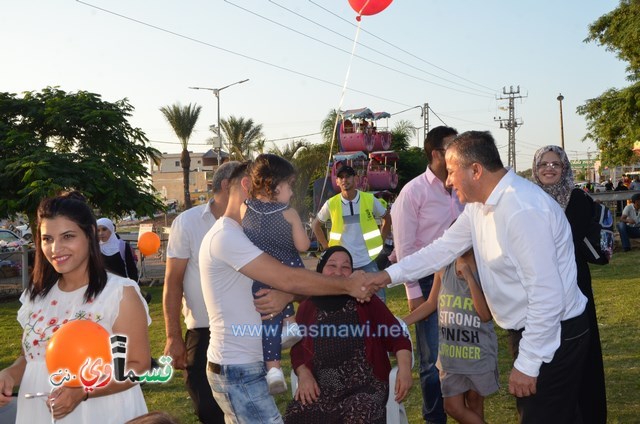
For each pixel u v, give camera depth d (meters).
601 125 29.83
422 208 5.04
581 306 3.41
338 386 3.85
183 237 4.12
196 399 4.15
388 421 4.03
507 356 6.91
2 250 21.67
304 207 27.86
